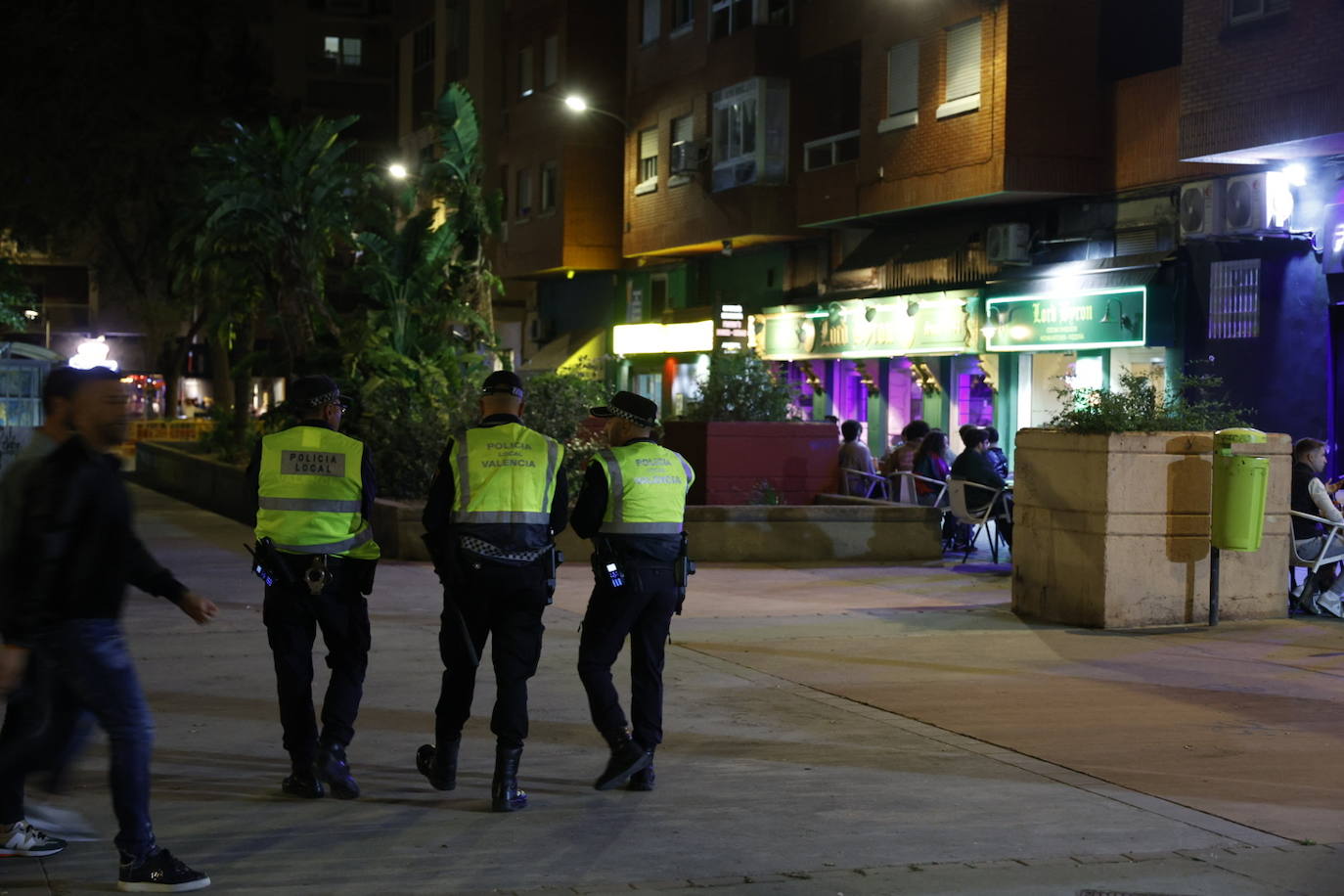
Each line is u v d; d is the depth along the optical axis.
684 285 36.28
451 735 6.79
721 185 31.81
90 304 75.88
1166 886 5.63
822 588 14.41
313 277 23.08
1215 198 20.27
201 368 76.06
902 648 10.89
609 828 6.31
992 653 10.67
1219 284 20.89
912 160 25.69
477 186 23.19
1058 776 7.25
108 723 5.29
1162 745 7.89
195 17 38.62
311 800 6.68
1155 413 12.26
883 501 17.62
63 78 34.84
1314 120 18.27
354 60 63.91
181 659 9.99
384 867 5.73
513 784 6.55
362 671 6.87
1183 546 11.98
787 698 9.03
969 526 17.61
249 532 20.08
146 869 5.35
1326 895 5.56
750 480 18.08
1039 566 12.40
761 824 6.39
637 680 6.97
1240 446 11.93
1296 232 19.55
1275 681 9.70
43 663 5.18
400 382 19.20
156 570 5.46
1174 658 10.52
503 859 5.85
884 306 28.03
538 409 17.98
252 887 5.46
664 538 6.93
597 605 6.93
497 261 42.78
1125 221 22.98
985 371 25.69
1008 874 5.75
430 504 6.68
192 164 35.84
